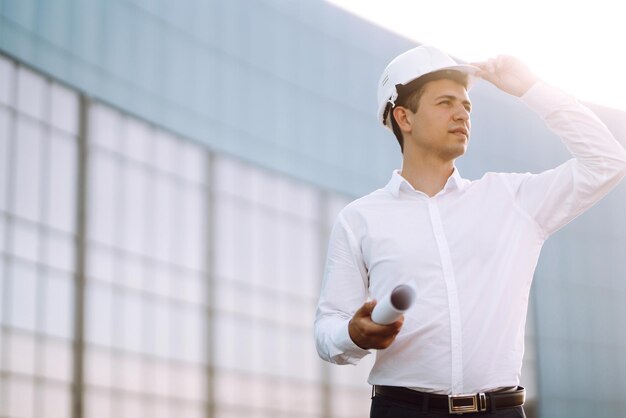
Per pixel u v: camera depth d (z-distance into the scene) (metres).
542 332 15.46
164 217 12.23
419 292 2.56
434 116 2.70
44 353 10.84
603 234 16.38
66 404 11.00
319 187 13.52
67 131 11.19
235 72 12.75
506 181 2.67
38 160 10.90
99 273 11.52
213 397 12.52
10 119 10.53
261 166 13.03
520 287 2.57
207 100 12.46
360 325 2.31
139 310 11.95
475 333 2.51
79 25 11.09
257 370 12.98
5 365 10.37
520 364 2.57
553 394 15.44
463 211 2.64
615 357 16.33
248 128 12.85
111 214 11.66
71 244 11.27
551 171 2.63
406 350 2.54
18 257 10.66
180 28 12.19
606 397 16.06
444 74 2.74
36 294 10.85
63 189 11.18
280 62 13.19
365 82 13.92
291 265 13.40
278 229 13.22
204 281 12.60
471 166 14.38
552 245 15.80
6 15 10.30
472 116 14.48
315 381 13.52
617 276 16.38
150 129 12.00
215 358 12.64
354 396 13.76
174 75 12.11
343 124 13.74
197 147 12.45
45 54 10.73
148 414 11.82
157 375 12.02
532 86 2.64
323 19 13.58
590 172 2.54
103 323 11.53
